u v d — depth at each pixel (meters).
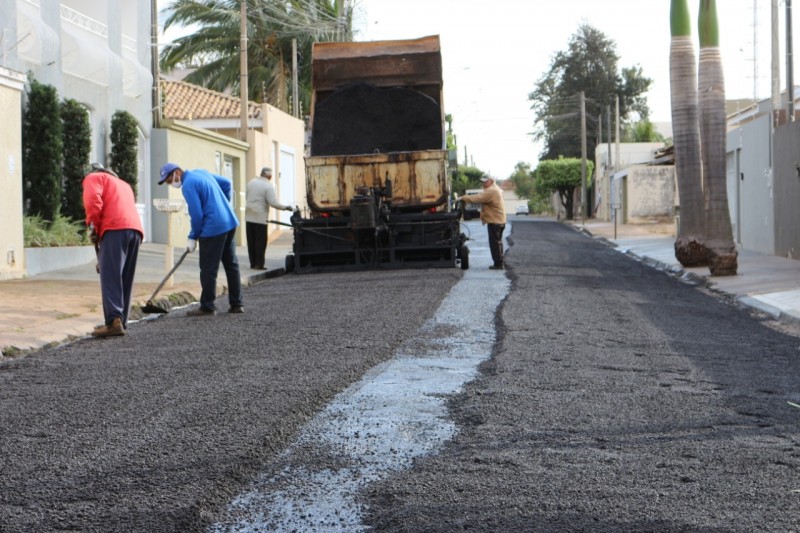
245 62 31.22
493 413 6.36
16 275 15.96
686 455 5.34
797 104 28.09
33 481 4.93
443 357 8.60
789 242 23.39
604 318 11.59
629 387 7.32
